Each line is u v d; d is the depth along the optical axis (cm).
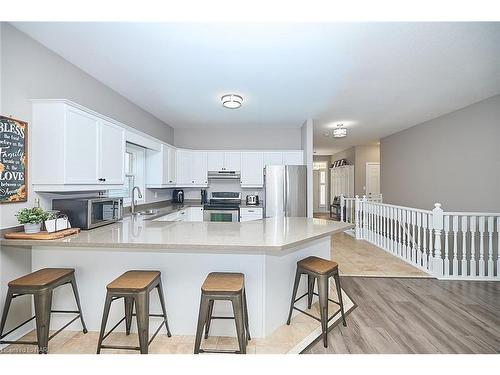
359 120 489
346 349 190
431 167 489
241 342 163
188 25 192
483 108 376
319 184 1119
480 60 250
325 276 199
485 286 312
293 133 551
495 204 364
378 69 269
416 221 389
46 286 170
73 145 214
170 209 427
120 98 343
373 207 515
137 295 165
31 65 206
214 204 516
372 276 344
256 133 553
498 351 188
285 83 306
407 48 228
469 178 404
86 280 212
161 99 362
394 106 400
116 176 278
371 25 194
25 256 206
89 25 191
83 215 228
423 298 278
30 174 204
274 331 213
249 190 558
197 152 522
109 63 253
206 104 386
